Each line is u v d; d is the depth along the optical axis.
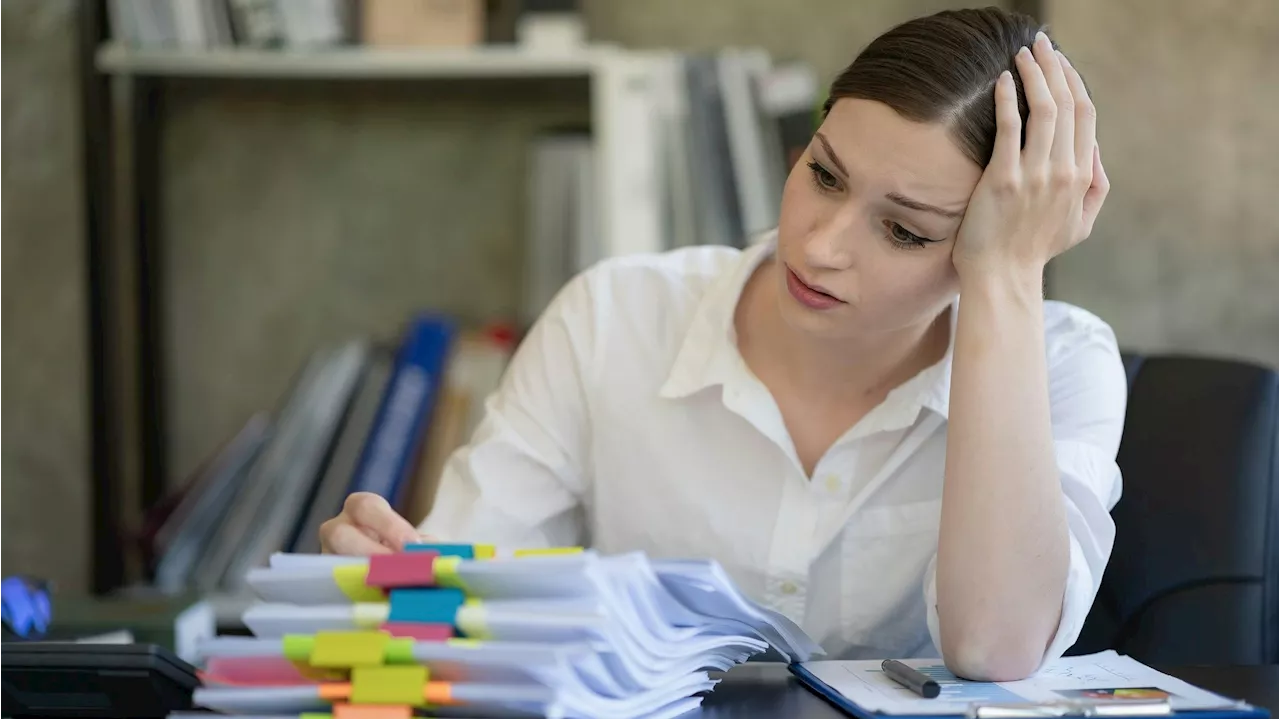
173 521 2.26
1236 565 1.37
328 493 2.28
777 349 1.31
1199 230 2.35
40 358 2.56
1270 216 2.34
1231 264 2.35
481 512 1.34
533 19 2.30
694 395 1.34
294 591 0.92
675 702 0.93
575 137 2.35
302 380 2.35
